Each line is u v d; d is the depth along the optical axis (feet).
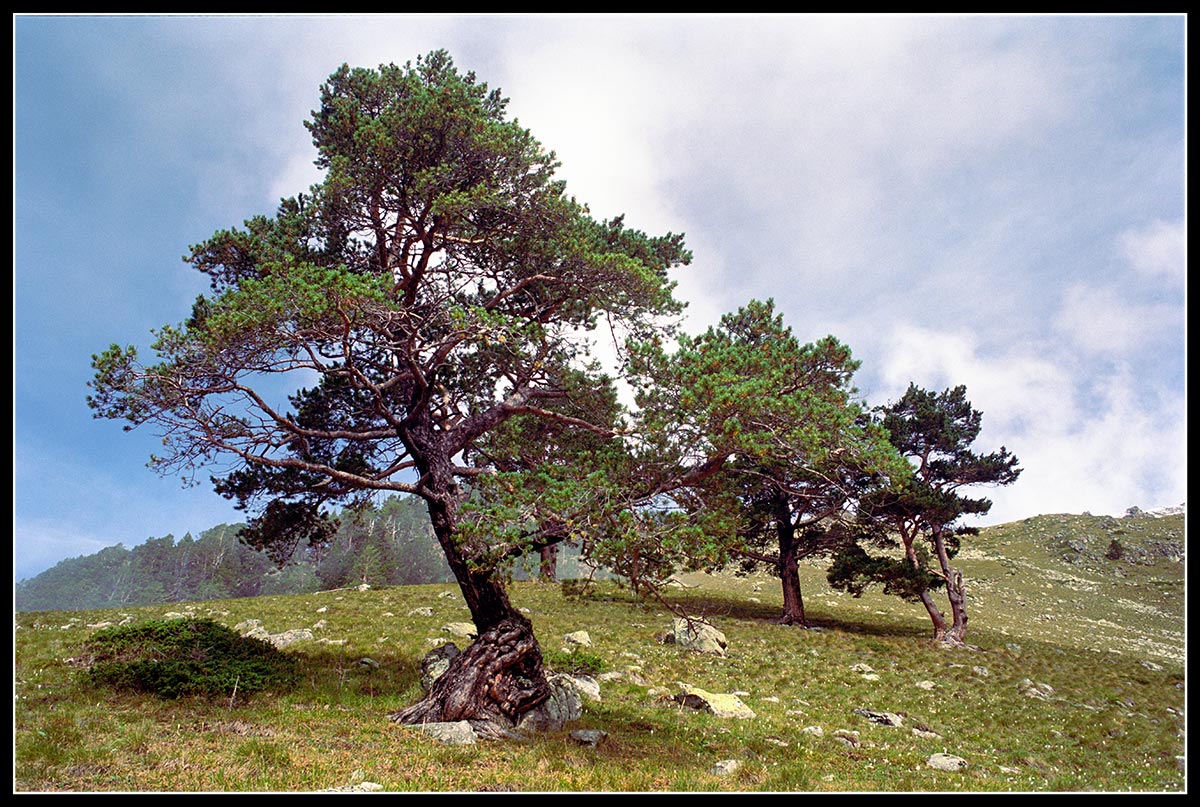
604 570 42.86
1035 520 314.55
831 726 51.37
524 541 41.19
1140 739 55.31
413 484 48.65
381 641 67.26
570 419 52.95
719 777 34.78
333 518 64.80
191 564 481.05
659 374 42.32
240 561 451.94
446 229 50.88
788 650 85.35
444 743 36.83
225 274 56.39
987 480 116.47
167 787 27.27
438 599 107.96
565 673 56.03
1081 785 40.37
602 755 37.40
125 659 46.68
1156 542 261.03
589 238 54.49
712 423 40.24
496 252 55.47
